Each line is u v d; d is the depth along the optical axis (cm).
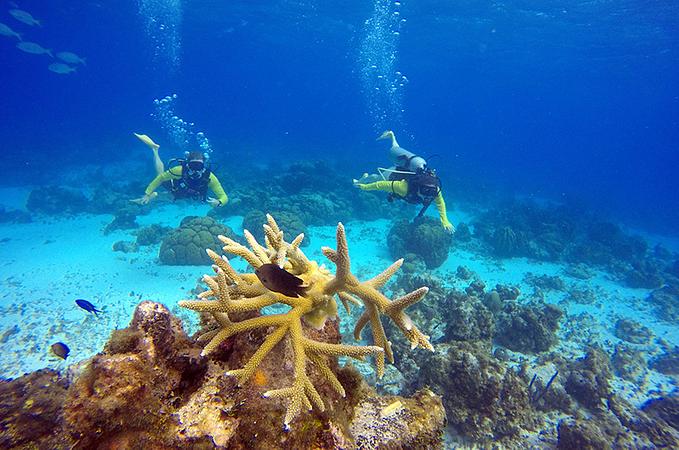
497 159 6331
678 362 871
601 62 4069
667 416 675
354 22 3631
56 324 796
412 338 246
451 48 4388
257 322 235
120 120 6100
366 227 1694
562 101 9494
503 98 10919
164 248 1129
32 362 682
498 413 573
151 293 953
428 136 8369
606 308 1216
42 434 297
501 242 1588
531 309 874
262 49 6912
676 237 2891
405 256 1282
